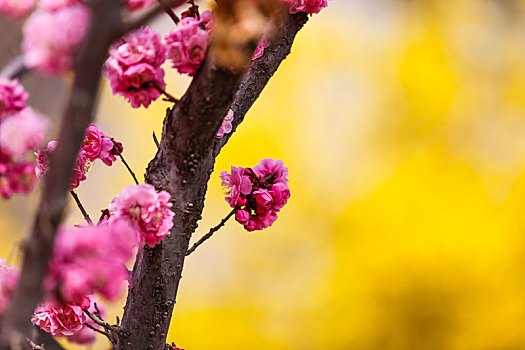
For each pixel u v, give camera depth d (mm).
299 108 5156
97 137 993
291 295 4645
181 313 4555
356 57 5309
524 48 5203
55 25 875
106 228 891
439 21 5305
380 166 5016
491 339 4316
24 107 918
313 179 4949
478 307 4336
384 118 5199
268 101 5156
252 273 4652
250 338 4551
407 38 5352
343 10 5430
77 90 857
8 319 866
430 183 4680
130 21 860
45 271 866
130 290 983
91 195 4141
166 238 967
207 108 941
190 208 967
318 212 4801
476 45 5238
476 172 4703
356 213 4629
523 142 4891
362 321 4531
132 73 925
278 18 982
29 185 917
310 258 4707
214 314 4543
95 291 889
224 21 916
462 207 4531
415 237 4449
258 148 5047
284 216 4766
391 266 4453
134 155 4543
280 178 1022
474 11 5270
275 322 4605
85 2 884
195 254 4645
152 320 981
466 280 4352
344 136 5160
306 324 4578
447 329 4398
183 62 935
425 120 5113
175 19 940
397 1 5395
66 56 876
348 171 5000
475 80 5188
